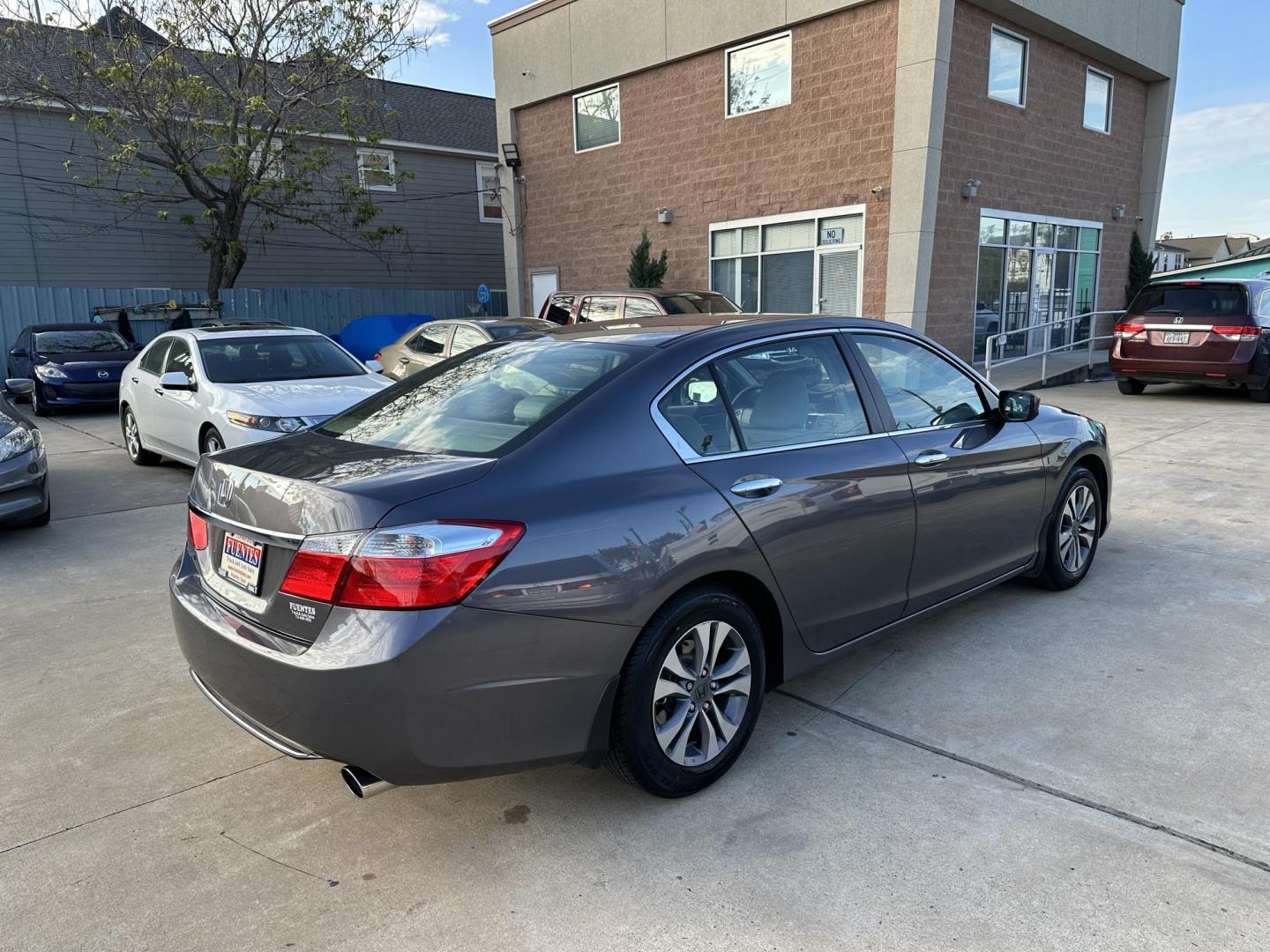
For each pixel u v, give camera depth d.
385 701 2.27
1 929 2.31
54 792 2.97
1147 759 3.02
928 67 13.23
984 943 2.19
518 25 19.38
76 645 4.26
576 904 2.38
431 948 2.23
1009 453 4.02
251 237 21.66
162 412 8.34
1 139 18.33
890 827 2.69
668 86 17.09
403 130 23.81
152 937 2.29
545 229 20.23
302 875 2.53
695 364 3.02
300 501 2.46
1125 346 12.23
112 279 20.03
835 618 3.28
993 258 15.66
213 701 2.78
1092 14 15.87
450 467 2.53
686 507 2.73
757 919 2.30
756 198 16.05
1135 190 19.36
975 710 3.42
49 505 6.51
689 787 2.86
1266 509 6.21
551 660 2.45
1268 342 11.30
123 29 17.11
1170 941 2.18
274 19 17.59
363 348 17.62
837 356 3.48
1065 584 4.65
